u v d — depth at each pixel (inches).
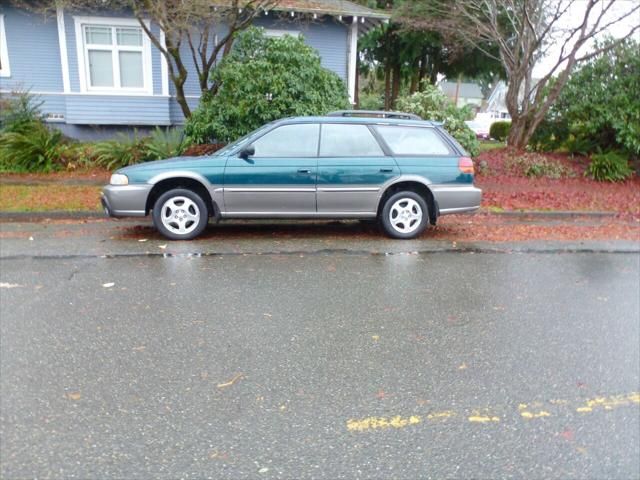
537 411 131.2
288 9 584.7
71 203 369.1
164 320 181.3
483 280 234.7
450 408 131.9
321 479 106.0
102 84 598.2
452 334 175.0
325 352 160.2
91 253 265.6
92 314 185.2
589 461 113.0
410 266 254.8
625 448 117.6
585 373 150.5
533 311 197.3
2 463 108.0
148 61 597.0
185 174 286.2
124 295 205.2
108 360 151.9
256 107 445.4
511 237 324.5
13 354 154.2
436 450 115.6
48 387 136.9
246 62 472.1
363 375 146.9
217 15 477.1
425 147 307.9
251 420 125.0
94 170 496.7
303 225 345.1
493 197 435.5
